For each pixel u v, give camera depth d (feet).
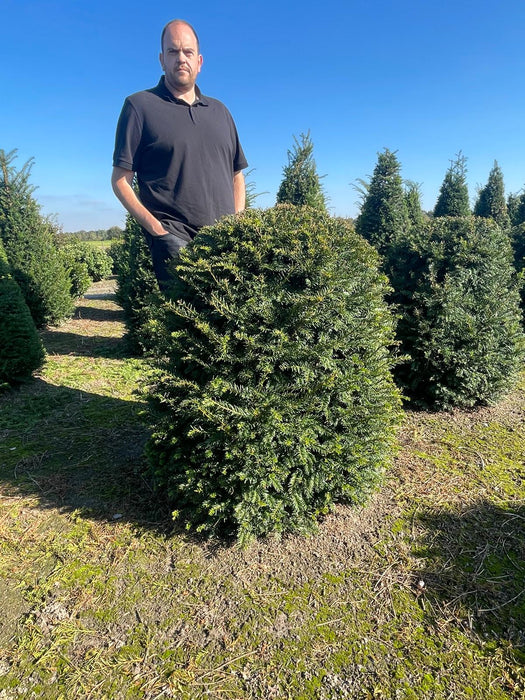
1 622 6.94
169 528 9.09
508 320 15.42
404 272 16.25
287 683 6.05
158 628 6.86
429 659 6.38
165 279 10.43
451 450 12.89
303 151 28.68
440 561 8.29
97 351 24.41
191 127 10.00
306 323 7.70
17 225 28.68
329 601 7.36
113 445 12.92
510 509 9.93
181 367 8.45
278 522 8.10
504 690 5.95
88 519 9.43
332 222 9.00
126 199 9.83
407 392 16.37
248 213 8.71
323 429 8.00
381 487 10.68
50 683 6.02
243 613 7.11
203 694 5.91
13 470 11.50
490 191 39.93
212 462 7.93
